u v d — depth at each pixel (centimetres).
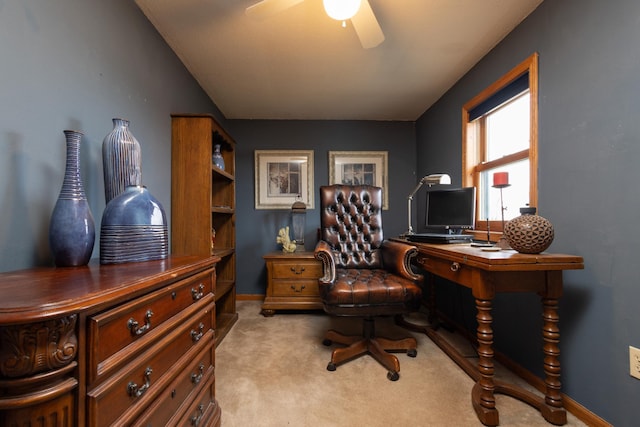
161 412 78
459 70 228
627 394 109
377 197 240
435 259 167
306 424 123
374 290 164
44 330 47
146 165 165
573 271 131
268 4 129
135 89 153
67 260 89
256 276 330
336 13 129
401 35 181
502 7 156
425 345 204
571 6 134
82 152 114
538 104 154
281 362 178
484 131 223
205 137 196
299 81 245
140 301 68
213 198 273
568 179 135
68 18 107
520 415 127
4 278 70
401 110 312
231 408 134
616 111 113
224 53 201
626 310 109
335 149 337
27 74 91
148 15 162
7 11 84
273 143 334
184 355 92
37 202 94
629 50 109
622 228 111
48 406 48
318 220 333
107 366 57
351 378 160
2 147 83
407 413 130
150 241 106
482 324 125
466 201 205
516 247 128
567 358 134
